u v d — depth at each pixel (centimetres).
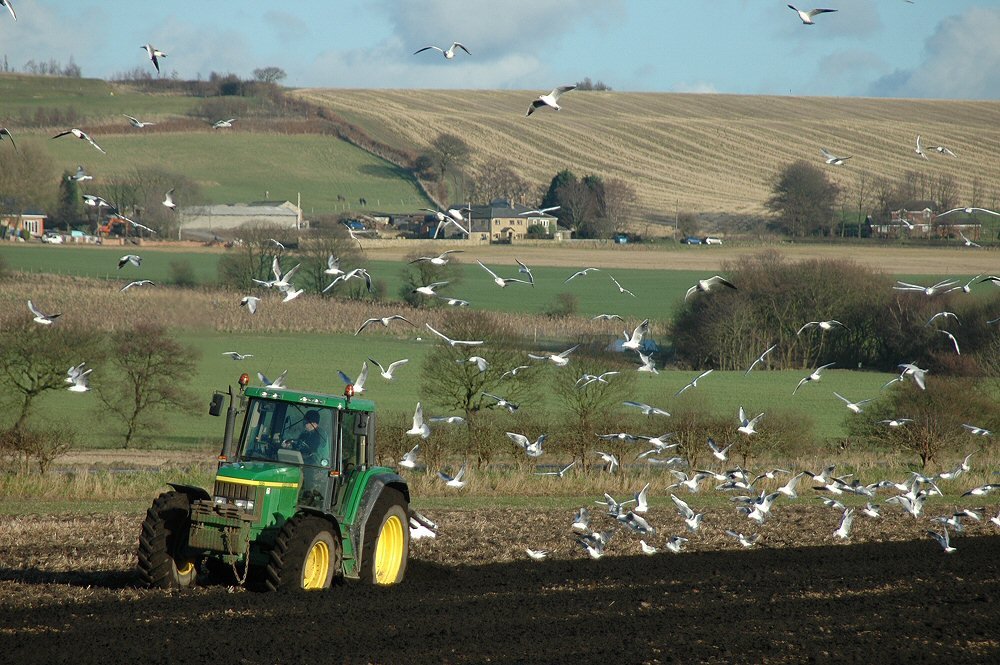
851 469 14362
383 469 6394
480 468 13425
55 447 12288
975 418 15238
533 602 5906
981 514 10856
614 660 4650
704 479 12838
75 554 7188
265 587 5662
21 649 4562
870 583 6775
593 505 11112
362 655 4597
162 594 5634
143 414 17338
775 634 5222
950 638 5234
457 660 4581
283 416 6006
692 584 6656
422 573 6831
